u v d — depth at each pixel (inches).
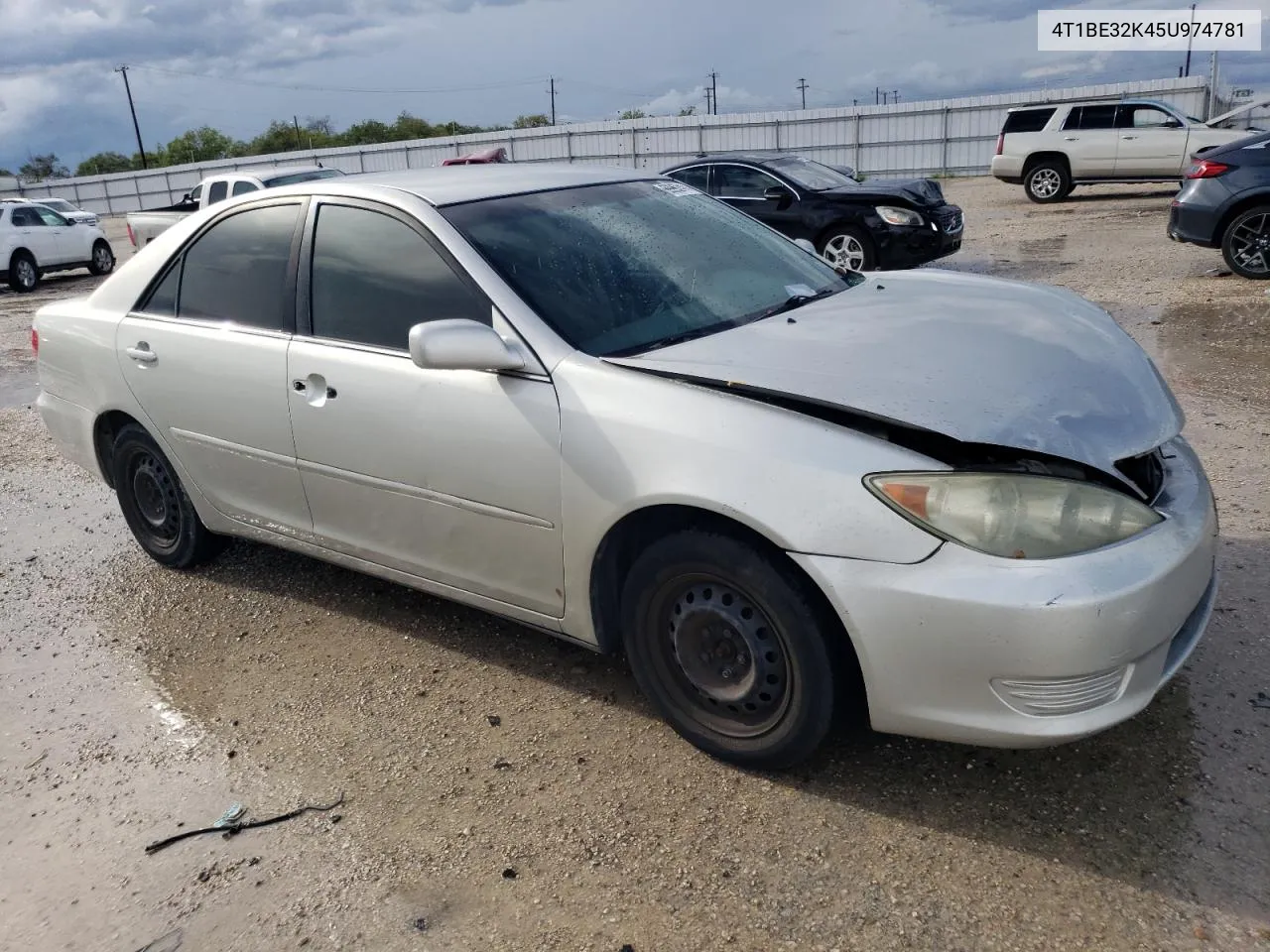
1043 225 619.5
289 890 101.3
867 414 97.3
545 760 118.3
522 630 150.0
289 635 155.3
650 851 102.0
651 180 159.2
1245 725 113.1
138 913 100.0
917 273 155.1
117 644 157.8
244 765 123.0
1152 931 87.2
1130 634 91.5
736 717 111.9
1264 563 149.2
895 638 95.2
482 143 1557.6
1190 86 1140.5
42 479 247.1
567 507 113.9
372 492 134.9
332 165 1694.1
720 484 101.3
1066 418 100.9
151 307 164.4
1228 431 209.9
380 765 120.2
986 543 92.6
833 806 106.1
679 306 127.4
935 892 93.4
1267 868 93.0
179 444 162.1
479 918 95.3
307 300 140.4
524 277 123.1
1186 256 452.8
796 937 89.8
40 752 130.0
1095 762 109.3
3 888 105.7
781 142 1384.1
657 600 113.1
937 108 1285.7
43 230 762.2
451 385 122.0
